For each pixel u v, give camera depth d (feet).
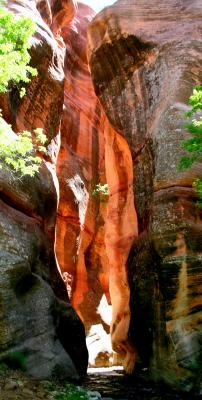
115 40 62.69
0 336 35.70
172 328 41.34
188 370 39.40
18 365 36.19
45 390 33.55
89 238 88.89
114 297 64.34
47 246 49.39
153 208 45.06
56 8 81.35
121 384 45.98
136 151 57.21
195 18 58.70
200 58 52.44
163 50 56.24
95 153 95.40
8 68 28.53
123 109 61.21
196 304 40.47
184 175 43.80
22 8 59.00
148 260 49.06
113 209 67.36
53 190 54.24
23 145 31.32
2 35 29.30
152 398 37.83
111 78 64.34
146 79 57.72
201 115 47.06
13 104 50.21
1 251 37.93
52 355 39.58
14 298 37.83
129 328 54.39
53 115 60.85
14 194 44.14
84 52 101.81
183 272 41.29
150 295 48.03
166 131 47.37
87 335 77.10
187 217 42.22
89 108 97.50
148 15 62.28
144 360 48.75
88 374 55.72
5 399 29.01
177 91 49.70
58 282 51.26
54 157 60.59
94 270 88.33
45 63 57.93
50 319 41.75
